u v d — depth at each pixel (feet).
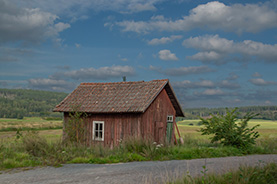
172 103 69.67
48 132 139.64
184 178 24.88
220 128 60.08
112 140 59.06
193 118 606.55
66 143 54.49
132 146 49.01
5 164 36.27
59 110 62.69
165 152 47.60
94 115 61.46
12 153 41.65
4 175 31.32
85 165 38.29
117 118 59.31
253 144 59.72
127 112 58.03
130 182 26.96
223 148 53.62
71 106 63.26
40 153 43.42
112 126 59.57
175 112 71.15
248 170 26.40
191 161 40.88
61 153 43.52
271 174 26.13
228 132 58.65
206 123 63.26
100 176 30.19
